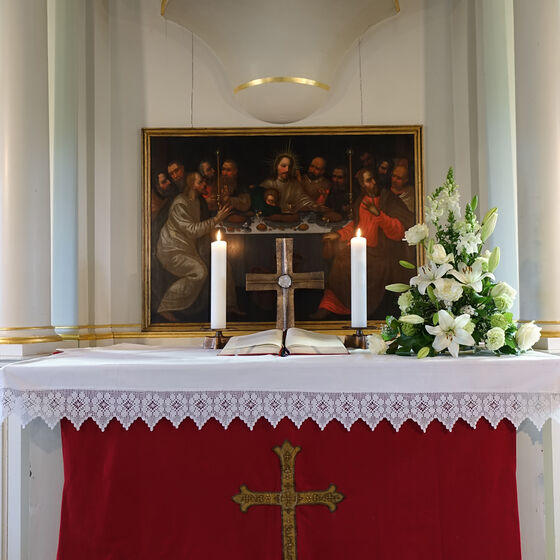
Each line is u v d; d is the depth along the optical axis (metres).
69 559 2.31
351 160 3.72
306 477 2.34
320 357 2.38
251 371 2.22
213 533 2.33
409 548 2.31
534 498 2.42
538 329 2.39
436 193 2.61
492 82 3.42
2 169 2.68
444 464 2.33
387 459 2.33
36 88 2.76
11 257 2.64
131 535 2.32
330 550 2.32
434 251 2.46
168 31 3.80
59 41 3.47
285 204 3.70
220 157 3.72
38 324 2.71
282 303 3.39
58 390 2.23
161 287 3.66
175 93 3.77
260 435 2.34
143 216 3.68
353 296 2.98
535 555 2.41
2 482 2.41
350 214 3.69
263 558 2.33
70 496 2.32
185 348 3.23
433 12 3.81
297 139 3.73
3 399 2.21
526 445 2.42
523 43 2.84
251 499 2.33
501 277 3.35
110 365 2.23
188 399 2.24
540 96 2.77
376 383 2.22
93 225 3.55
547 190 2.73
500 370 2.23
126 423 2.23
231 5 3.42
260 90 3.52
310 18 3.40
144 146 3.70
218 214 3.69
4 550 2.40
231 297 3.66
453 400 2.24
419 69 3.79
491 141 3.41
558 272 2.70
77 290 3.38
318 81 3.52
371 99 3.78
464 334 2.31
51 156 3.44
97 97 3.65
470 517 2.32
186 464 2.33
